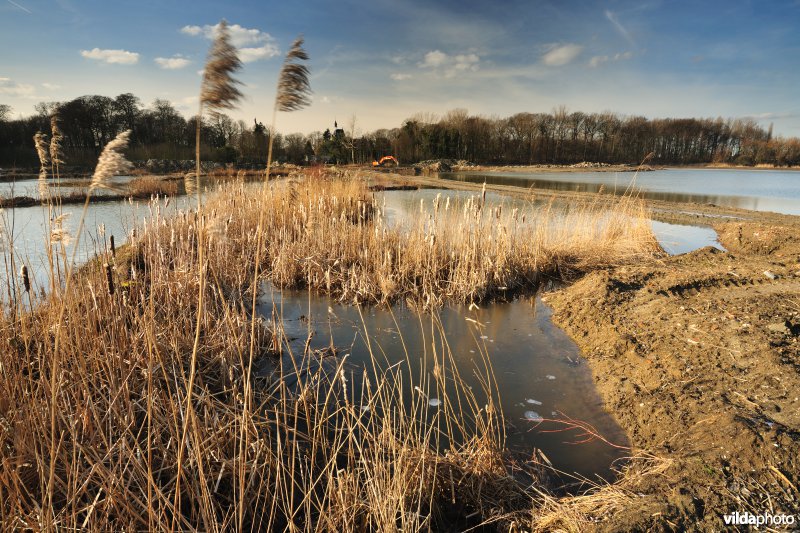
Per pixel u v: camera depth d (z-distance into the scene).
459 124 63.53
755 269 6.90
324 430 3.89
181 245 6.65
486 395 4.58
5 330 3.46
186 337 4.75
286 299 7.45
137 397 3.78
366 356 5.39
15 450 2.78
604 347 5.38
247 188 12.18
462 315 6.87
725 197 21.69
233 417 3.58
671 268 7.68
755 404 3.66
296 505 3.10
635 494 2.95
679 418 3.80
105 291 4.54
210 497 2.66
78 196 17.62
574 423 4.12
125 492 2.52
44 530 2.22
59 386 2.96
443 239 8.48
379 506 2.76
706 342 4.80
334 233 8.93
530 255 8.77
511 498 3.17
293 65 2.19
